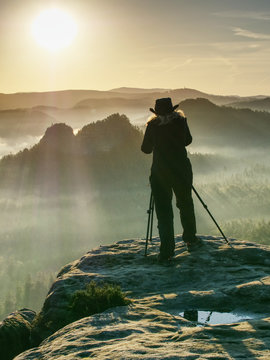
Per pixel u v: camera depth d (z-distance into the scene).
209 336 3.33
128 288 5.85
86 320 4.09
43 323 5.66
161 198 6.94
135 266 6.74
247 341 3.19
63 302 5.68
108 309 4.55
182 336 3.36
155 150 7.01
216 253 6.86
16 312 7.71
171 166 6.84
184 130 6.95
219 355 2.87
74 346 3.34
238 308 4.77
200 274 6.08
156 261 6.91
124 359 2.82
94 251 7.76
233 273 6.04
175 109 7.20
